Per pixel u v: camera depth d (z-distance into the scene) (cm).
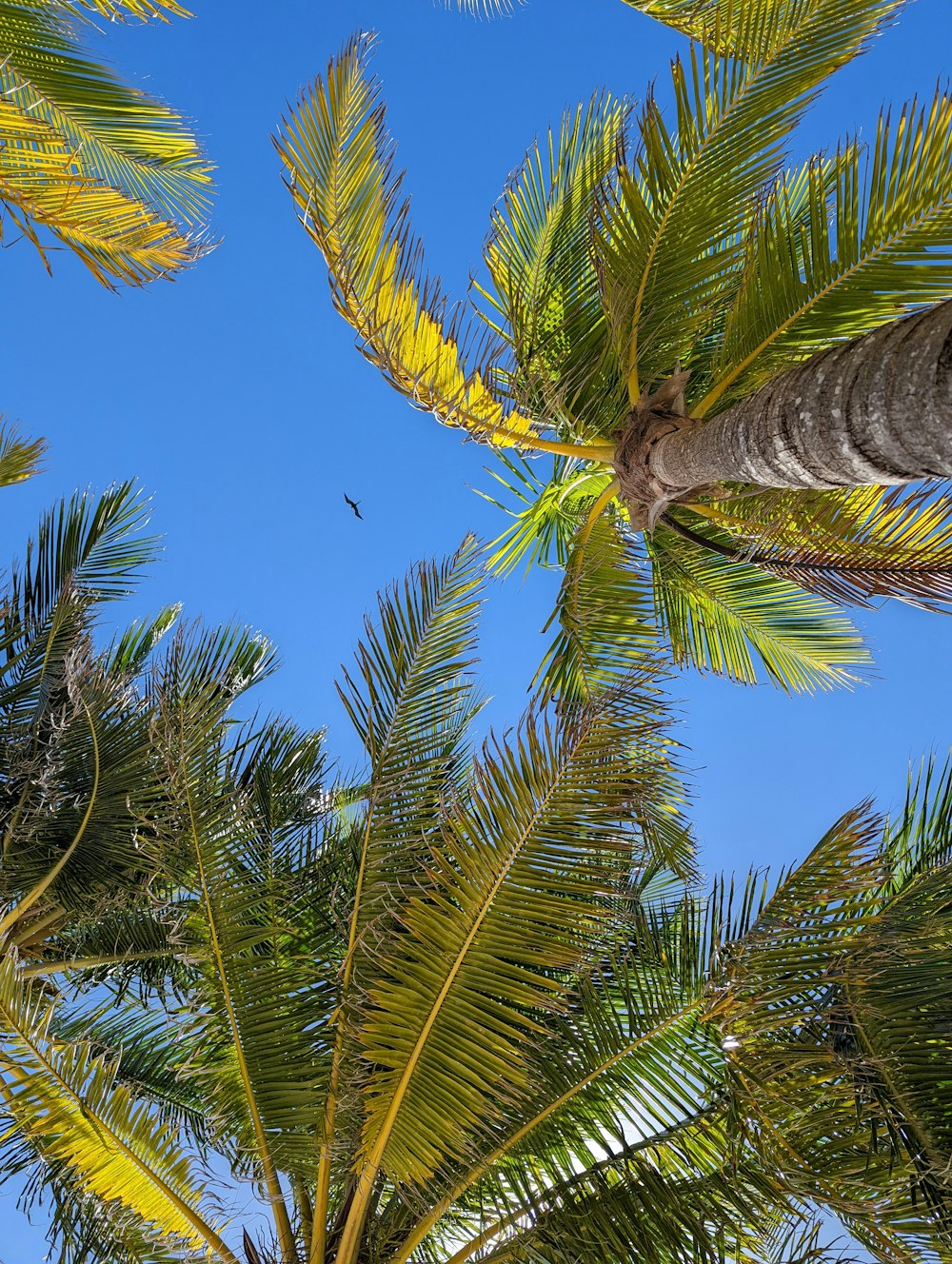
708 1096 495
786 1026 453
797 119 597
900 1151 441
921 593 621
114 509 895
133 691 753
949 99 575
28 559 870
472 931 460
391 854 537
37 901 735
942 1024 460
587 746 436
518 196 767
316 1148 534
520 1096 476
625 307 648
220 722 591
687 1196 479
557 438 726
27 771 759
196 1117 686
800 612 889
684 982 506
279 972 551
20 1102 489
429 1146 488
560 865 448
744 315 651
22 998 490
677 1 593
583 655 763
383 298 573
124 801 706
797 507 638
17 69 533
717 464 479
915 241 598
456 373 618
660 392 629
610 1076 509
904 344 341
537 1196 502
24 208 412
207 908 543
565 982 541
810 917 457
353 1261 545
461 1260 531
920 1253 421
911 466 343
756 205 625
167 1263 535
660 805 593
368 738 546
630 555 777
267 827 635
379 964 484
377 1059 482
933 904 494
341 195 554
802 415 383
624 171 617
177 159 605
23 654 841
